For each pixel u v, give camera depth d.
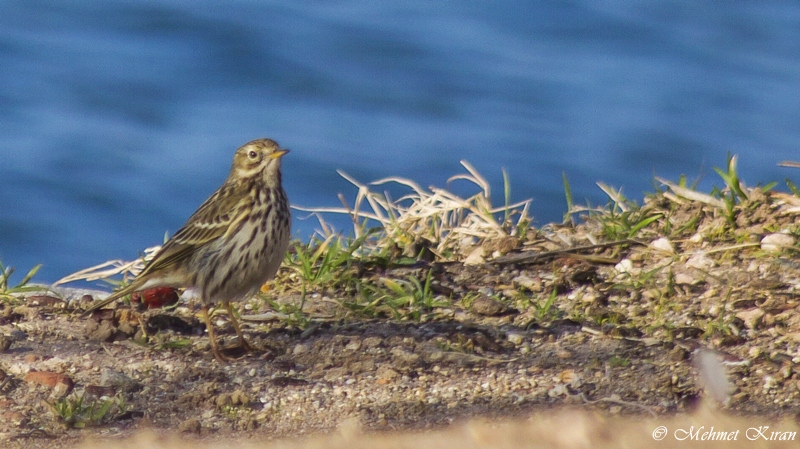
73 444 9.81
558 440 8.89
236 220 11.91
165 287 12.89
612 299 12.80
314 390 10.88
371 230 14.93
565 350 11.51
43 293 13.96
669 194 15.29
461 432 9.39
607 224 14.80
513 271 13.88
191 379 11.22
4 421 10.31
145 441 9.80
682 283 12.89
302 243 14.87
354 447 9.00
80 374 11.30
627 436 8.97
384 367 11.27
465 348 11.57
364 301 13.05
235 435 9.98
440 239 15.31
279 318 12.61
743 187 15.02
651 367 10.92
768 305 11.98
